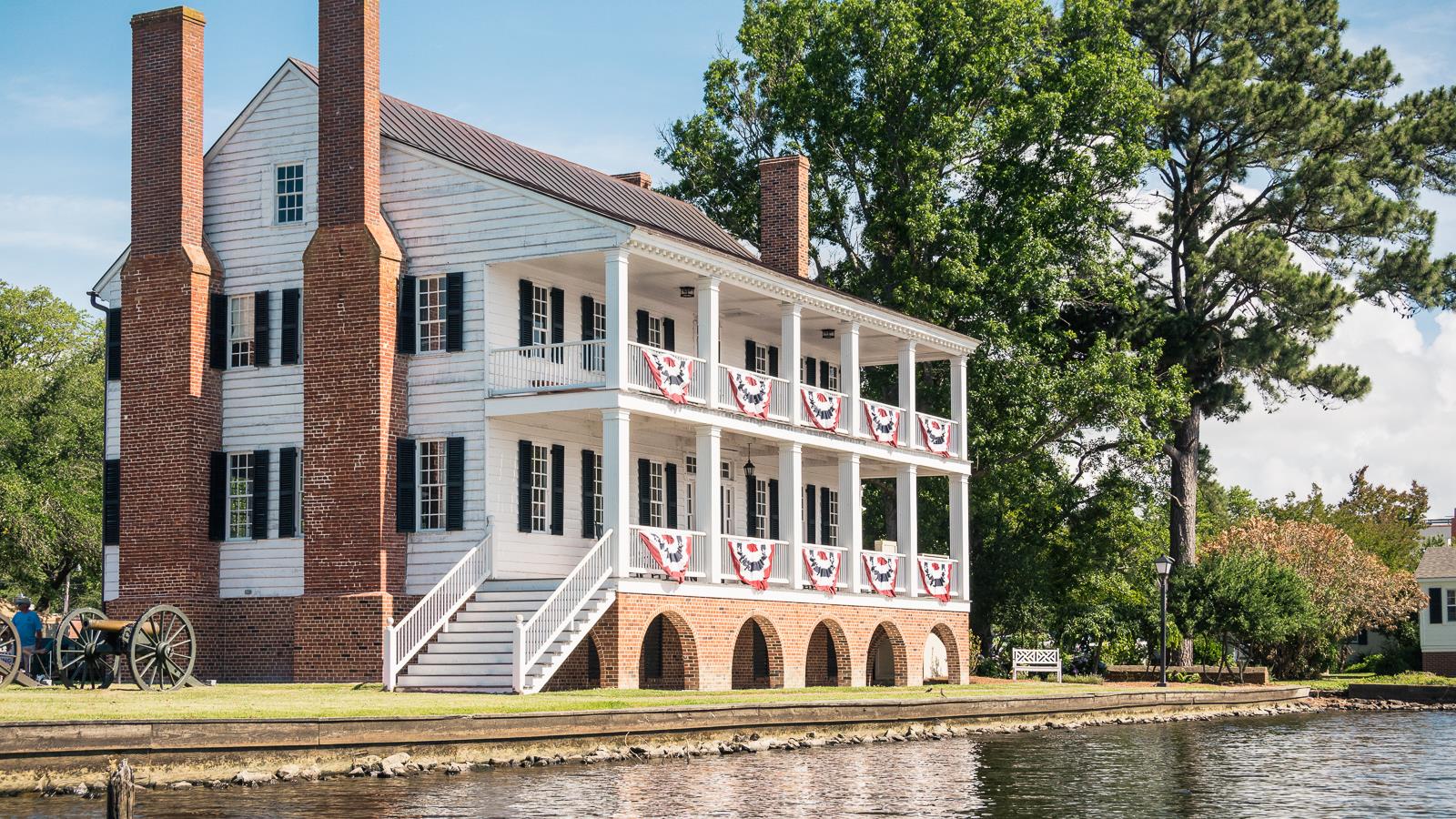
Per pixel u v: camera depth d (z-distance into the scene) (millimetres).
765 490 42281
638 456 36812
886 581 39469
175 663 29016
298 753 20391
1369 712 42188
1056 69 48969
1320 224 54750
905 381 41656
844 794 20484
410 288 33125
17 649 25797
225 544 34375
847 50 50000
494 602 31250
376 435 32250
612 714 24203
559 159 41812
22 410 58500
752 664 38406
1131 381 48562
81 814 16625
